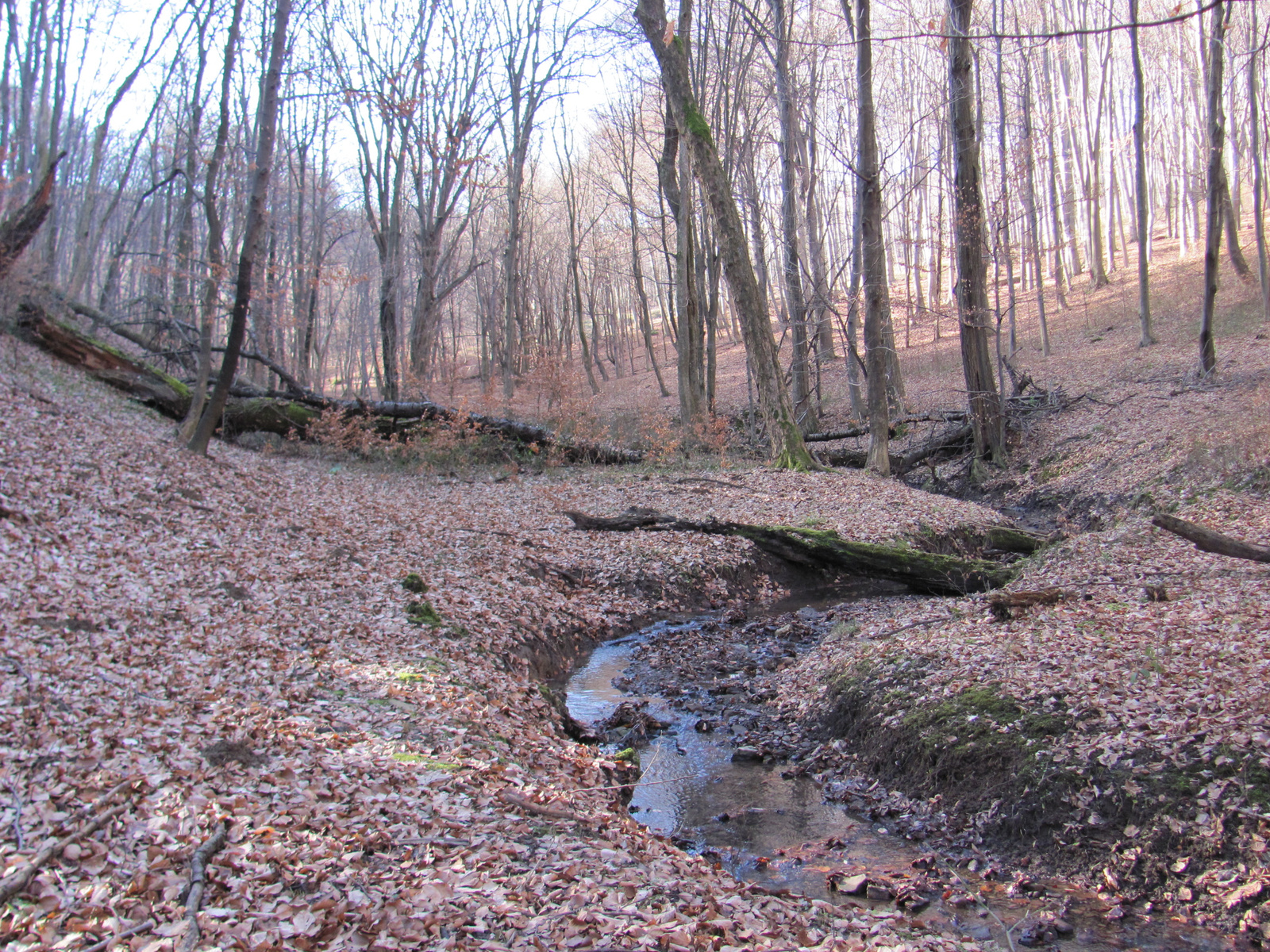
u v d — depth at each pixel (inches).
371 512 519.8
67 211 1098.1
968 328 820.0
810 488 679.7
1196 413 696.4
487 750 229.3
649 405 1107.3
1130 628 301.9
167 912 130.3
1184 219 1464.1
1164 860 192.9
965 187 796.6
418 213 1048.2
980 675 281.9
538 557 493.4
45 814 151.6
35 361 579.2
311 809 171.5
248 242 506.3
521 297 1749.5
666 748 294.7
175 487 433.4
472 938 132.5
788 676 363.6
